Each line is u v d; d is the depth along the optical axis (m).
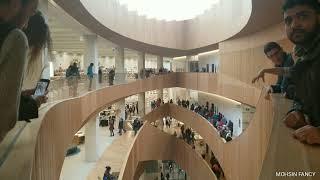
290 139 2.02
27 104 3.91
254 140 8.23
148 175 31.69
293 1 2.30
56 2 13.23
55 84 9.74
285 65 4.70
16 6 2.46
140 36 25.03
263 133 6.84
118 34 21.44
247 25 15.12
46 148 5.31
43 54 5.03
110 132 28.22
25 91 4.18
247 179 9.26
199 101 36.00
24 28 3.09
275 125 2.57
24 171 2.44
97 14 16.38
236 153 11.23
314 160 1.56
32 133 3.96
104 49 42.03
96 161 21.19
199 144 28.50
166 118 37.38
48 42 3.63
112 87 20.81
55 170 6.90
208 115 24.12
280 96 4.39
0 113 2.22
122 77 23.56
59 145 7.96
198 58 36.69
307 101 2.39
